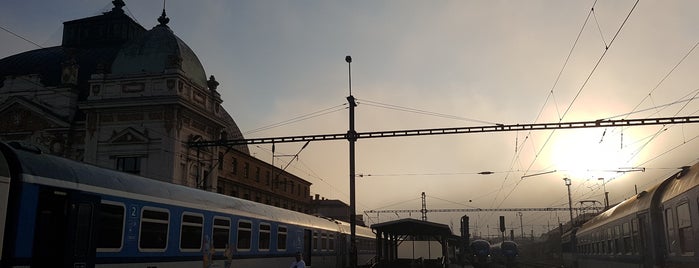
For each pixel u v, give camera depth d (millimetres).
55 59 48094
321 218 31969
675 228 13008
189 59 41344
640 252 15930
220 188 51531
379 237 31938
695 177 11805
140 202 14188
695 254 11531
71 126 40875
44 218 11211
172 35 41531
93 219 12336
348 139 28938
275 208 24016
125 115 38375
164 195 15359
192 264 16391
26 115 41844
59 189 11492
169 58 38500
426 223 30625
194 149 39688
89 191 12344
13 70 47344
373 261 38406
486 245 55875
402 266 31906
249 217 20656
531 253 99562
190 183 38875
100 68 39594
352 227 27906
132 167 38000
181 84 38312
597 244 23562
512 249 55906
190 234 16469
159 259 14789
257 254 21141
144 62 39688
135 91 38375
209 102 42281
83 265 11875
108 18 51250
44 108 41375
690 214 11820
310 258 27734
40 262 11023
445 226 31344
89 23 51625
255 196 60094
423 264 32156
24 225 10477
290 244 24781
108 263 12844
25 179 10664
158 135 37406
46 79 46031
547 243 78625
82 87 44312
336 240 33250
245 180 57469
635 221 16469
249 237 20562
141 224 14156
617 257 19359
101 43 50844
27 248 10477
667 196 13641
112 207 13141
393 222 30719
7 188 10281
